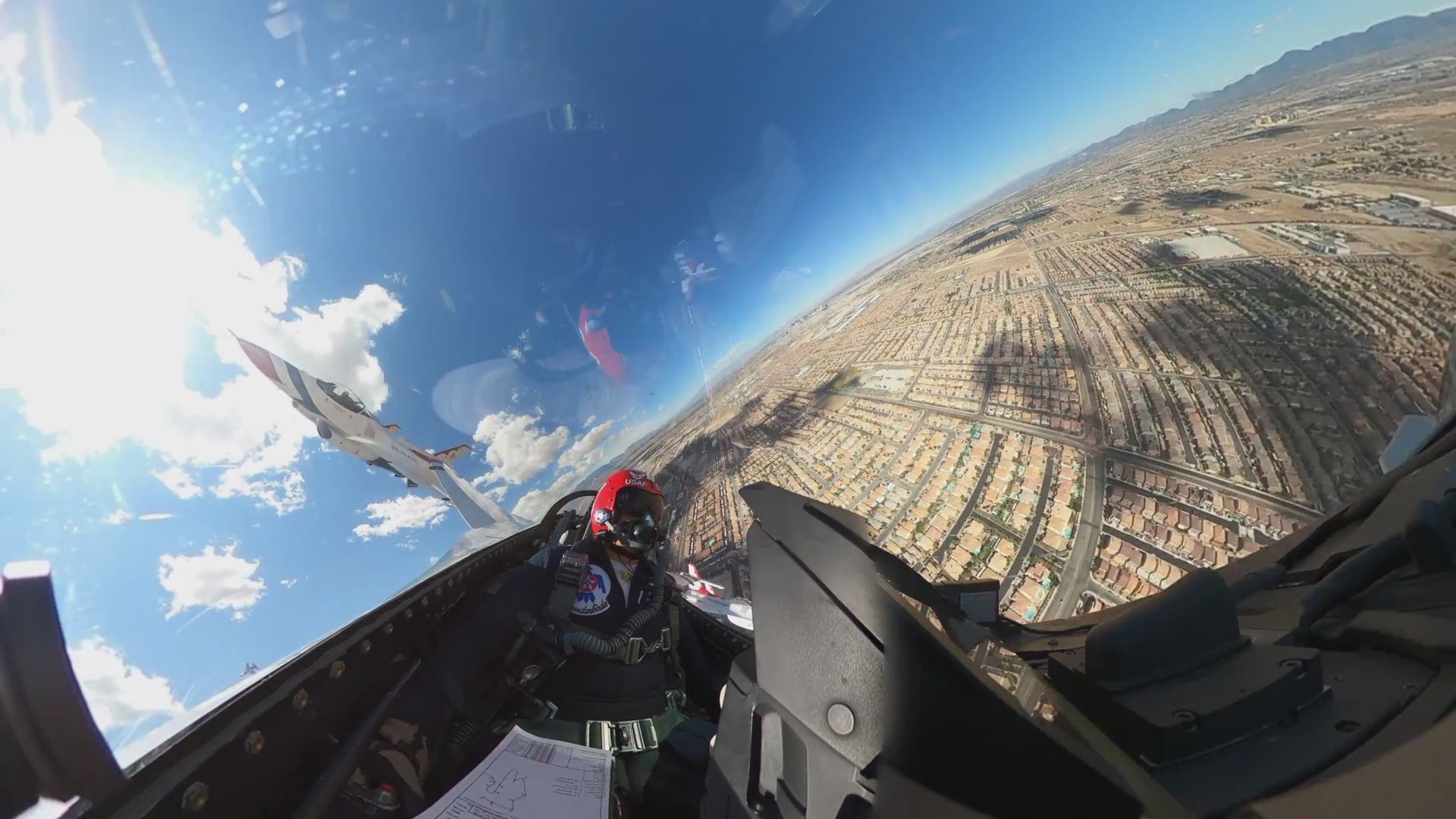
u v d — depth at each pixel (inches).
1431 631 38.0
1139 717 32.2
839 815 29.7
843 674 31.6
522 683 83.7
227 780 46.6
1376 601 48.1
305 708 59.2
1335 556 58.3
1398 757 26.2
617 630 87.1
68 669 28.9
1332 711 33.0
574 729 78.0
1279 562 69.6
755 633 35.1
